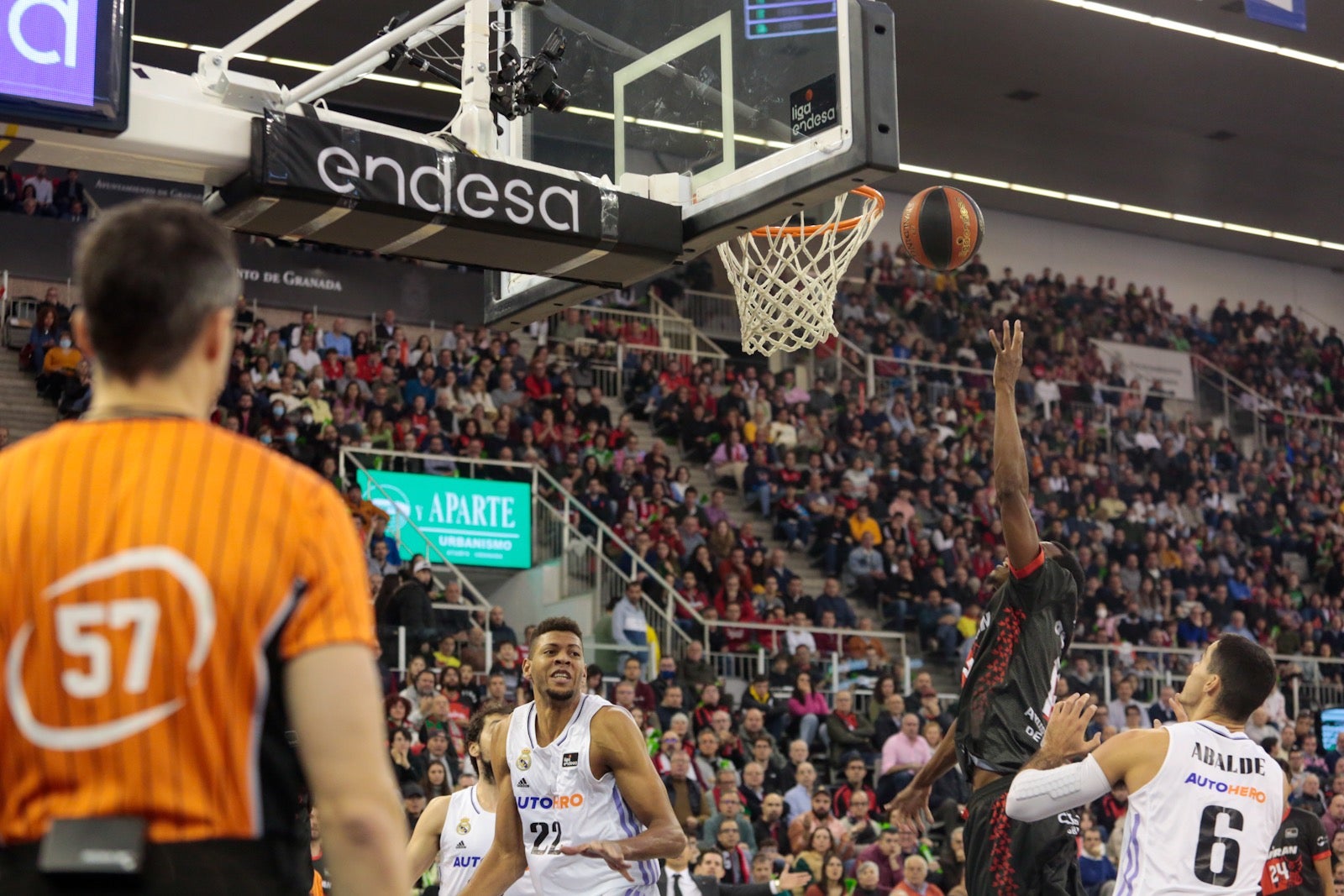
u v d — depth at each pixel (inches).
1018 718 175.3
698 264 892.6
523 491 633.6
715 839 440.5
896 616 674.2
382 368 679.1
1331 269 1145.4
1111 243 1058.7
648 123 226.1
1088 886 465.7
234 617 64.9
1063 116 848.9
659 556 629.6
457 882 230.5
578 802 194.2
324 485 70.6
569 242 206.1
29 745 63.9
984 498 796.0
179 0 663.8
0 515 65.6
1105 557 773.3
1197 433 962.1
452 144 200.1
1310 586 906.1
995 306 978.7
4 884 63.1
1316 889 279.1
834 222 260.5
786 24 206.7
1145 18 725.9
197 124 183.2
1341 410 1085.1
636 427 778.2
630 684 495.2
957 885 457.1
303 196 186.1
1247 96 822.5
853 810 474.9
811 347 257.4
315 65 743.7
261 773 67.3
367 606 68.9
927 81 798.5
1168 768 149.8
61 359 621.9
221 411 607.8
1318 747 650.8
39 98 164.9
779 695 571.8
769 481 752.3
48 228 679.1
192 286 68.7
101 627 64.0
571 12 243.8
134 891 62.0
